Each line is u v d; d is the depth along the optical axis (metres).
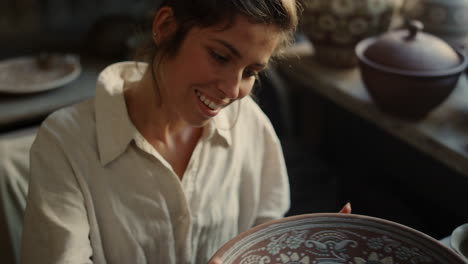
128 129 0.89
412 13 1.69
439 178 1.79
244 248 0.79
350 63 1.77
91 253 0.88
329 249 0.83
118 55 2.07
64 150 0.88
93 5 2.21
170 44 0.80
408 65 1.37
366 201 1.90
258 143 1.10
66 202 0.86
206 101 0.81
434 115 1.50
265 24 0.74
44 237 0.86
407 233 0.79
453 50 1.43
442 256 0.74
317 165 1.81
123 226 0.90
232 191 1.04
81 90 1.86
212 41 0.75
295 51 1.95
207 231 1.00
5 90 1.75
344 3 1.61
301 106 2.27
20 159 1.21
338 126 2.25
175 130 0.96
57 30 2.18
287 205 1.13
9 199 1.20
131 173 0.91
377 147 2.07
